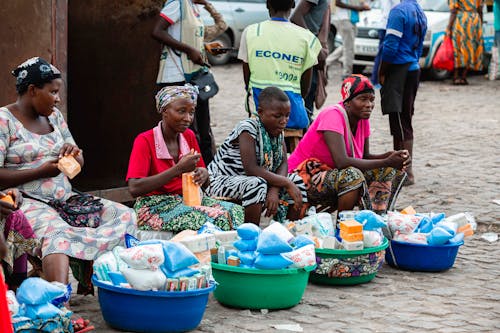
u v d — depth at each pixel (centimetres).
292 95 683
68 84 779
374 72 1181
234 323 453
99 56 775
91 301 490
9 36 604
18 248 436
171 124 507
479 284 539
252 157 557
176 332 432
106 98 782
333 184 585
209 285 442
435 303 497
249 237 477
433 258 559
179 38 729
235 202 567
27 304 386
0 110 458
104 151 789
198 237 454
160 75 738
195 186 511
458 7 1512
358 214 539
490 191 824
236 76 1633
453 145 1045
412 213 603
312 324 455
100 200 479
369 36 1550
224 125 1151
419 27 834
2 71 609
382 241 543
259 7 1734
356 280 528
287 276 470
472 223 591
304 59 688
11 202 430
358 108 587
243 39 689
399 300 502
